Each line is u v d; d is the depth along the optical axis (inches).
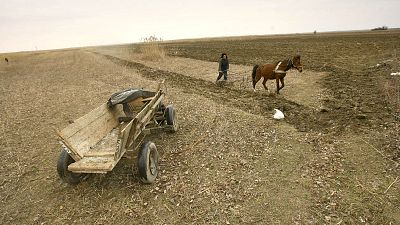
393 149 296.5
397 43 1528.1
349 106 447.2
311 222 205.6
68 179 251.9
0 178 291.9
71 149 229.3
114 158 223.9
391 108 419.8
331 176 258.8
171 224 211.6
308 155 297.9
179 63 1129.4
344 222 204.7
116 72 964.0
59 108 546.6
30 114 518.6
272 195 236.5
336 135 341.4
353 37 2630.4
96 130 283.9
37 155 342.0
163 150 324.2
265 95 546.3
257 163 287.1
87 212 230.8
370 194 232.5
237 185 252.1
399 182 245.3
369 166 271.7
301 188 243.8
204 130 375.2
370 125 362.0
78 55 2364.7
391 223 202.5
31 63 1941.4
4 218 231.1
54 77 1017.5
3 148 366.6
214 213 219.5
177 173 276.2
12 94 743.1
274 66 531.8
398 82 550.0
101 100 580.4
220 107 471.2
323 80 657.6
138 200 240.2
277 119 403.5
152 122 351.6
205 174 272.2
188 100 526.3
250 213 217.5
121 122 333.1
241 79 722.8
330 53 1234.0
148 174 249.1
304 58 1079.0
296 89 582.9
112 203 239.1
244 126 382.3
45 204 245.4
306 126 375.9
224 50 1729.8
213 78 766.5
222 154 308.7
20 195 261.0
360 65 848.9
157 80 770.2
